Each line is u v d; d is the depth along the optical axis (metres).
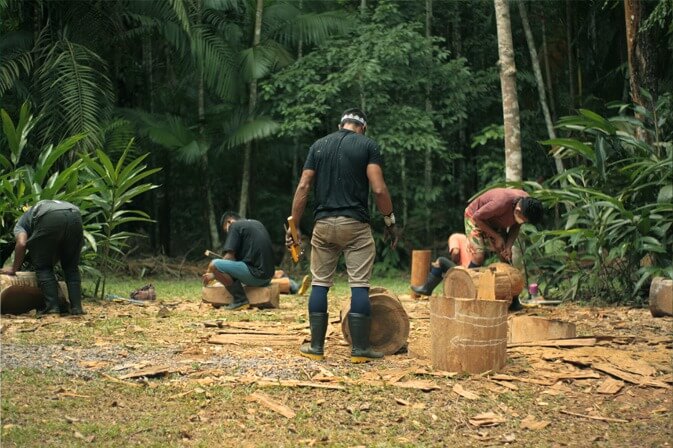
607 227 9.91
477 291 7.67
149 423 4.36
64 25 15.74
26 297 8.12
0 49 14.84
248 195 17.81
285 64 16.48
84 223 10.03
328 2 17.70
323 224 5.89
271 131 15.50
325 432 4.32
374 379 5.31
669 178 9.91
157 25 16.16
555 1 17.48
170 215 18.56
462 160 17.77
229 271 8.76
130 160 15.55
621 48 16.61
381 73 15.64
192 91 17.92
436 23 18.03
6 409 4.50
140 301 9.59
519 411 4.79
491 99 17.12
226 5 16.53
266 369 5.52
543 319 6.76
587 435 4.40
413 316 8.31
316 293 5.98
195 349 6.12
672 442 4.30
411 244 17.05
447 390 5.12
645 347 6.58
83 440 4.07
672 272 8.92
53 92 14.20
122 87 17.66
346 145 5.96
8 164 9.70
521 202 8.10
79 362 5.64
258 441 4.16
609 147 10.43
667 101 10.64
